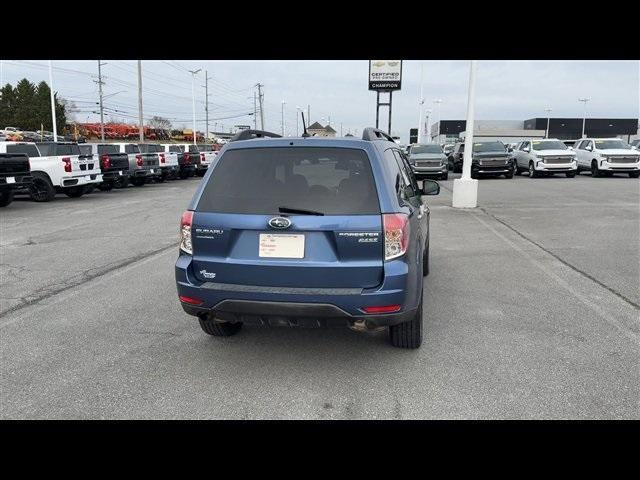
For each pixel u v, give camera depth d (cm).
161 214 1440
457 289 649
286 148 398
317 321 382
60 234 1094
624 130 9862
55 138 3556
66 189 1939
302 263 378
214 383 395
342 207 378
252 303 384
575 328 507
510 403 360
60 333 506
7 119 9981
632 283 669
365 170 387
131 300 615
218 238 394
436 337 485
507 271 739
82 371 418
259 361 435
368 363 428
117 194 2120
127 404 364
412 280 391
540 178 2669
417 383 391
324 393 378
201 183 414
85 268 781
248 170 400
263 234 386
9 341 486
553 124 9738
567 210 1376
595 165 2675
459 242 963
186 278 403
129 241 1010
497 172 2580
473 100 1440
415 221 430
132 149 2508
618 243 933
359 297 371
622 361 429
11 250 920
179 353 454
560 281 682
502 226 1143
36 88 10131
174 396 376
